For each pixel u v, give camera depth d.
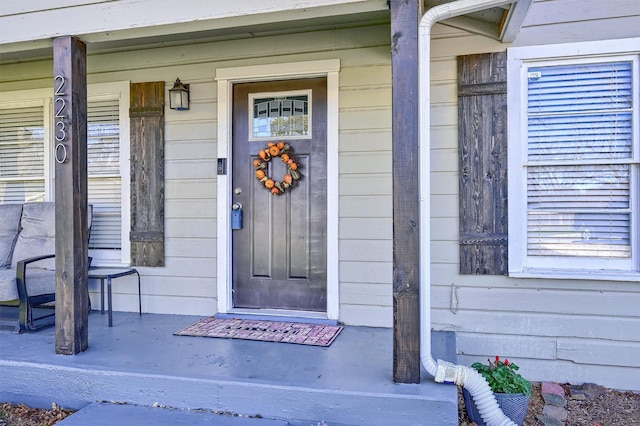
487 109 3.15
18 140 4.22
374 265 3.39
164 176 3.78
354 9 2.46
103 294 3.73
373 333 3.20
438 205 3.24
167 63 3.77
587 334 3.04
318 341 3.00
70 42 2.76
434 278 3.24
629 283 2.97
